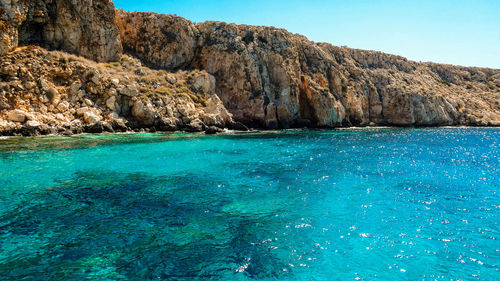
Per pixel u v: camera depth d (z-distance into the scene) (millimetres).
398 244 8219
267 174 16250
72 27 36250
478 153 25656
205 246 7902
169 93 38031
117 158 19094
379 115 61938
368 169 17875
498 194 13062
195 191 12836
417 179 15609
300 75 52219
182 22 47625
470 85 89875
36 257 7082
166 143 26234
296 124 48656
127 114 33625
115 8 42094
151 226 9086
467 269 7023
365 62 72750
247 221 9695
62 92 29906
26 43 32531
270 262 7184
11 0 29844
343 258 7441
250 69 47156
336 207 11211
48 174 14719
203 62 47781
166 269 6754
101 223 9164
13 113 25641
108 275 6441
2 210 9984
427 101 64125
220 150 23766
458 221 9953
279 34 53031
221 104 43656
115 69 38219
